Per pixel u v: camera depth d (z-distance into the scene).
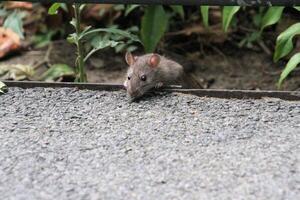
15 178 5.16
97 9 9.78
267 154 5.47
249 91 6.59
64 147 5.66
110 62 9.64
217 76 9.29
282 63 9.41
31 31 10.35
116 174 5.20
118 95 6.77
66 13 9.99
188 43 9.97
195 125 6.03
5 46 9.73
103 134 5.89
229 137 5.79
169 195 4.88
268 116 6.17
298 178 5.07
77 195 4.91
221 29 9.89
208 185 5.01
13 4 10.03
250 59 9.64
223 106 6.40
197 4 6.76
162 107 6.46
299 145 5.61
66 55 9.73
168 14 10.00
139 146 5.65
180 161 5.38
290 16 9.34
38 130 5.98
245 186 4.99
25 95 6.71
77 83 6.91
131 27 9.69
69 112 6.34
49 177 5.18
